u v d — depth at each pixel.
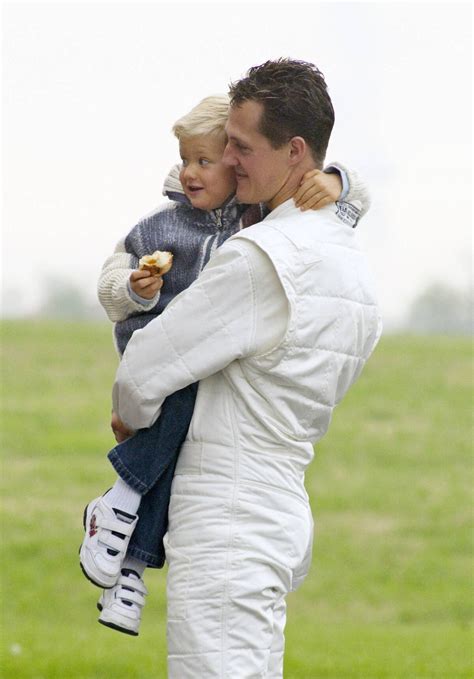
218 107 10.30
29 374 62.03
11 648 25.78
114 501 10.00
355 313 10.06
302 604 35.38
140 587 10.23
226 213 10.51
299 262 9.66
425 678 24.05
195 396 9.95
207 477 9.76
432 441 53.09
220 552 9.59
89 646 26.81
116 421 10.17
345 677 24.03
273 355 9.66
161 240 10.40
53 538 39.97
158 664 24.66
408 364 65.38
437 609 34.94
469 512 44.62
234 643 9.52
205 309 9.64
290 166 10.02
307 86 9.91
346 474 48.84
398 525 43.25
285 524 9.77
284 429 9.84
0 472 47.44
